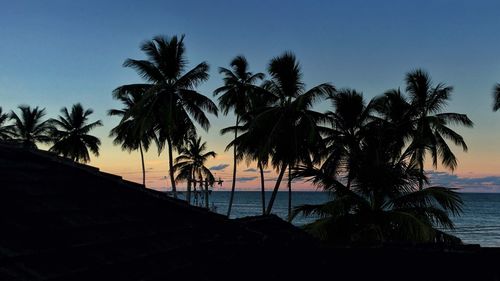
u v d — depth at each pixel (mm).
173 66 30516
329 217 18422
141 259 5289
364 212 18109
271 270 7328
